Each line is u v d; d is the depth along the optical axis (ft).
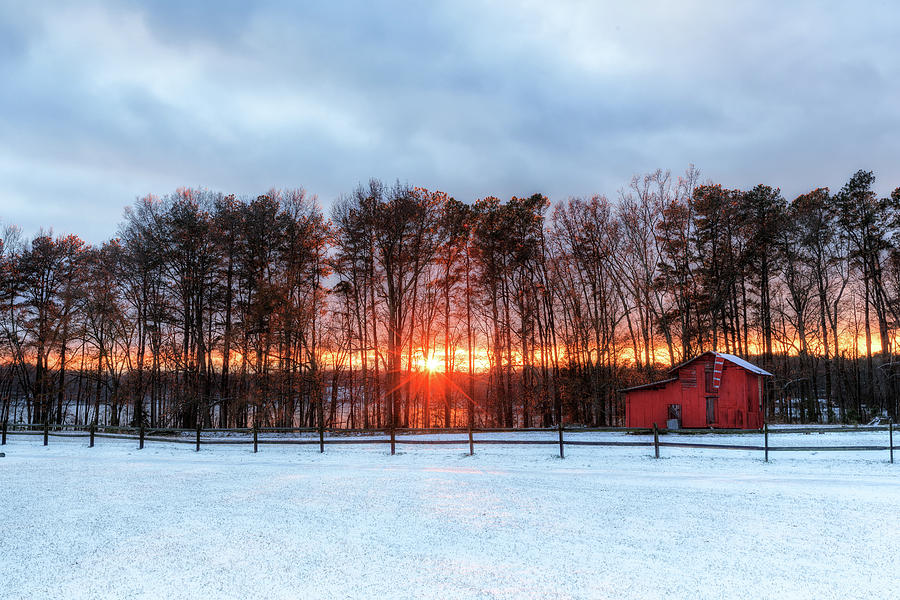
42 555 30.37
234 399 139.33
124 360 145.07
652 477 55.36
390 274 141.49
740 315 165.27
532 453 75.20
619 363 153.28
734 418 104.47
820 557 28.81
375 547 31.22
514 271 157.48
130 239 138.72
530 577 26.17
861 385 177.47
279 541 32.55
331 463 69.67
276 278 139.03
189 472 61.67
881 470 57.47
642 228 154.20
